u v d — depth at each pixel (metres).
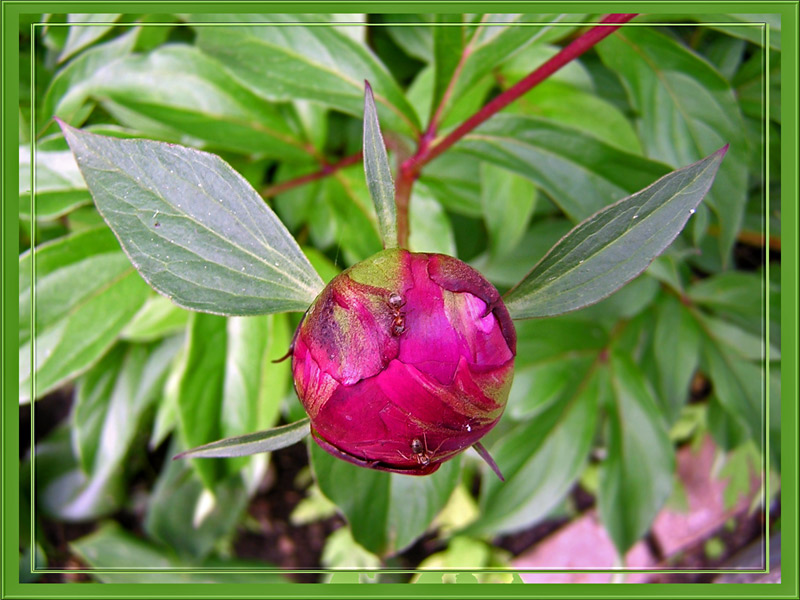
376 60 0.27
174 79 0.28
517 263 0.33
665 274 0.28
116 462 0.37
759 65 0.32
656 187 0.18
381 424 0.17
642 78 0.29
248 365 0.29
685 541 0.46
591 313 0.34
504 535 0.47
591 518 0.47
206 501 0.37
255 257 0.19
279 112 0.30
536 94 0.30
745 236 0.36
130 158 0.18
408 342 0.17
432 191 0.32
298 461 0.46
